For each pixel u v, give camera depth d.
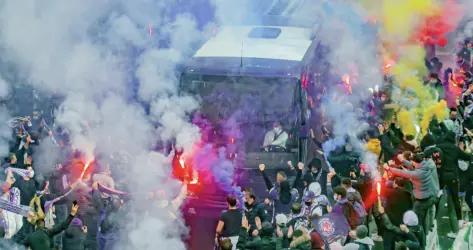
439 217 24.25
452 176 23.12
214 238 21.52
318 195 20.23
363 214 19.31
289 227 18.81
